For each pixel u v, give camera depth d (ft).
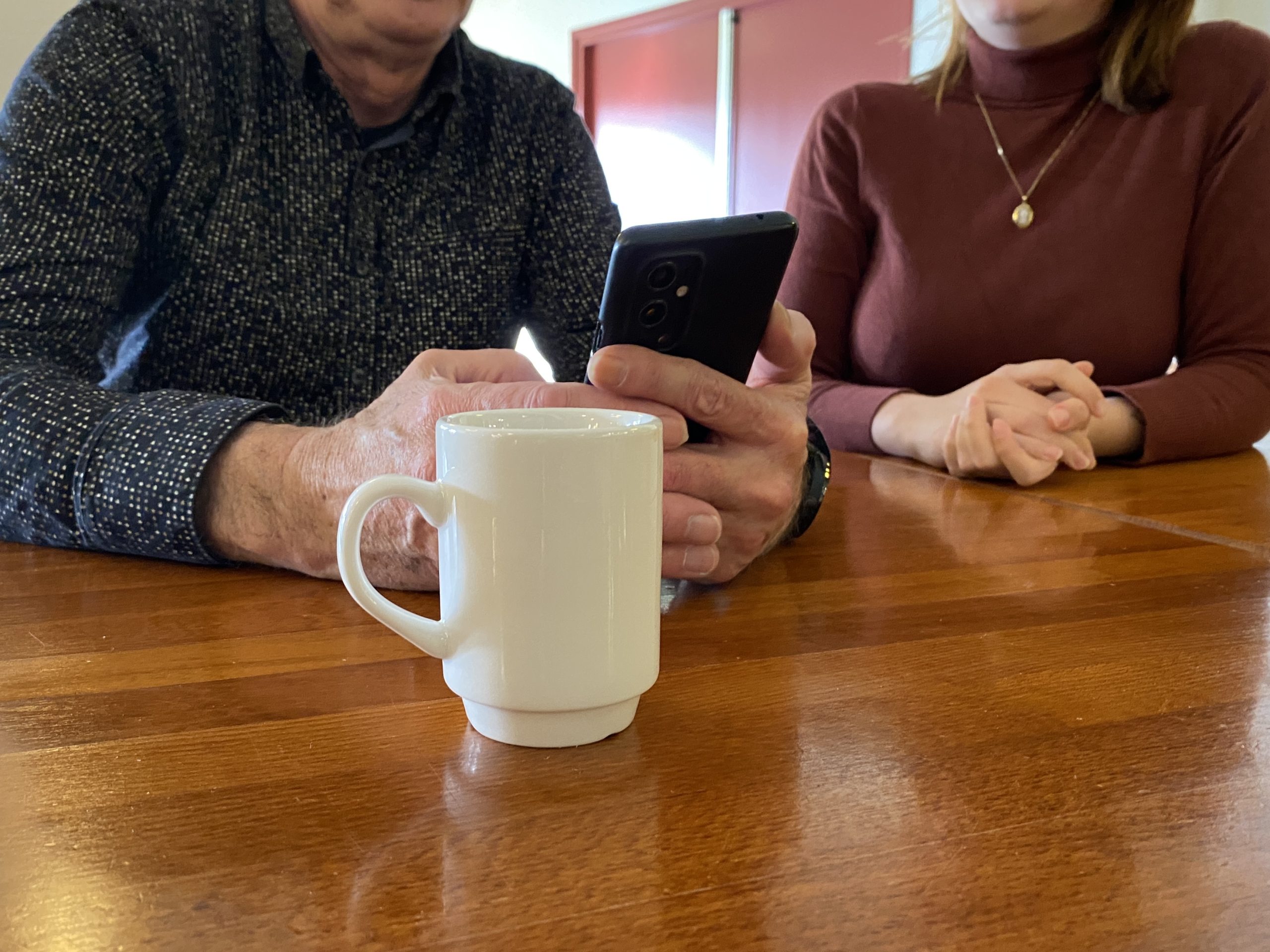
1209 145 4.54
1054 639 1.75
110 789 1.18
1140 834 1.07
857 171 5.08
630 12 15.26
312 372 3.35
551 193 3.79
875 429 4.20
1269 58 4.51
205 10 3.04
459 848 1.04
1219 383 4.10
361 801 1.15
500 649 1.28
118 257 2.84
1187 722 1.38
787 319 2.03
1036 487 3.34
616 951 0.86
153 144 2.94
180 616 1.87
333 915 0.92
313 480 1.99
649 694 1.50
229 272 3.16
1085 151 4.70
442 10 2.98
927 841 1.05
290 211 3.22
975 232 4.82
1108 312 4.64
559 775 1.23
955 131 4.91
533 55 17.84
